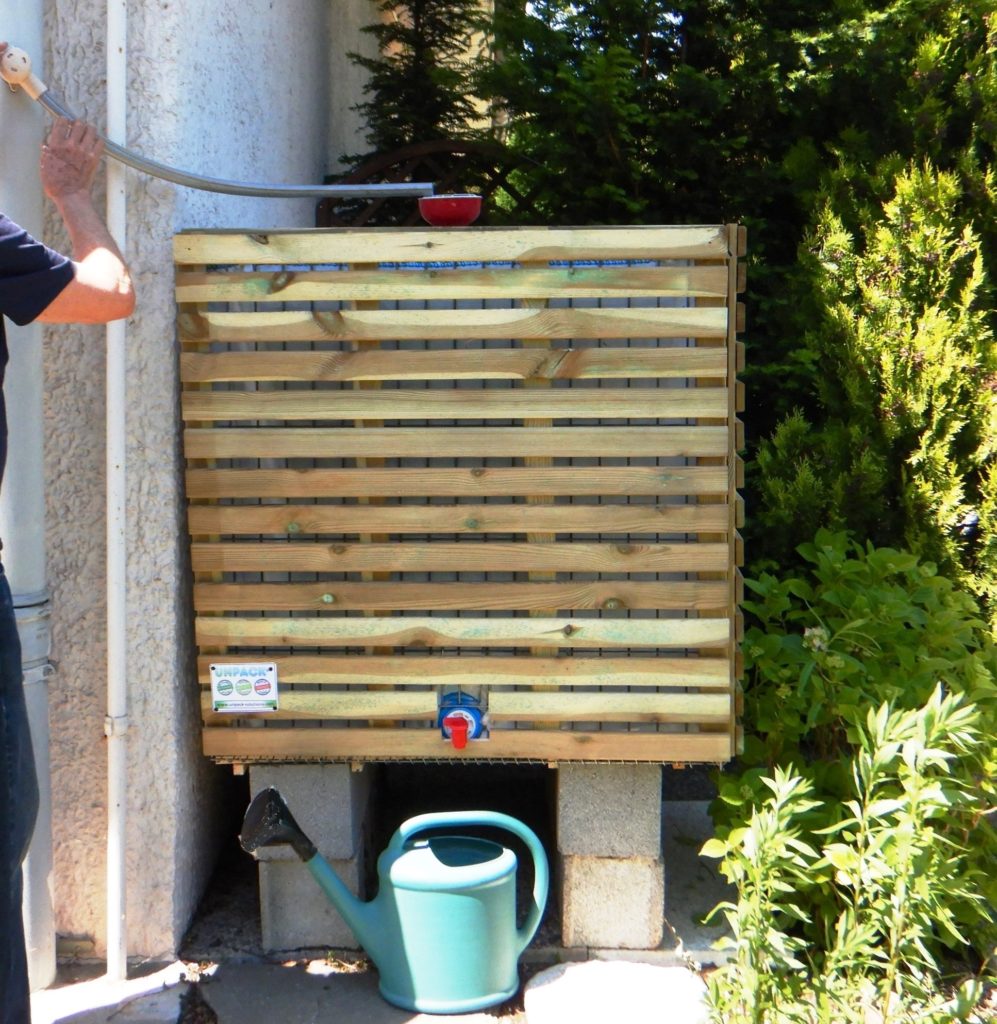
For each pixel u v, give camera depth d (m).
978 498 4.02
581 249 2.55
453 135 5.25
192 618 2.82
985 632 3.31
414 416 2.60
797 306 4.16
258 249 2.59
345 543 2.65
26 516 2.50
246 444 2.62
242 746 2.71
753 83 4.17
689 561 2.62
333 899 2.59
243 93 3.28
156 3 2.58
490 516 2.62
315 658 2.69
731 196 4.41
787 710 2.87
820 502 3.87
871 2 4.19
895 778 2.69
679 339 2.58
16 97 2.42
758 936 2.25
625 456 2.60
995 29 3.98
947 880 2.37
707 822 3.46
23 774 2.09
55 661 2.69
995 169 3.97
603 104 4.08
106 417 2.64
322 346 2.61
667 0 4.27
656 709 2.66
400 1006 2.56
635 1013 2.50
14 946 2.09
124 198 2.56
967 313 3.85
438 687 2.70
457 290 2.57
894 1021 2.28
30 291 2.01
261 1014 2.54
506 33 4.47
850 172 4.03
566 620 2.64
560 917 2.92
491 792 3.77
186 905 2.86
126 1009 2.52
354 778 2.83
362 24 5.59
